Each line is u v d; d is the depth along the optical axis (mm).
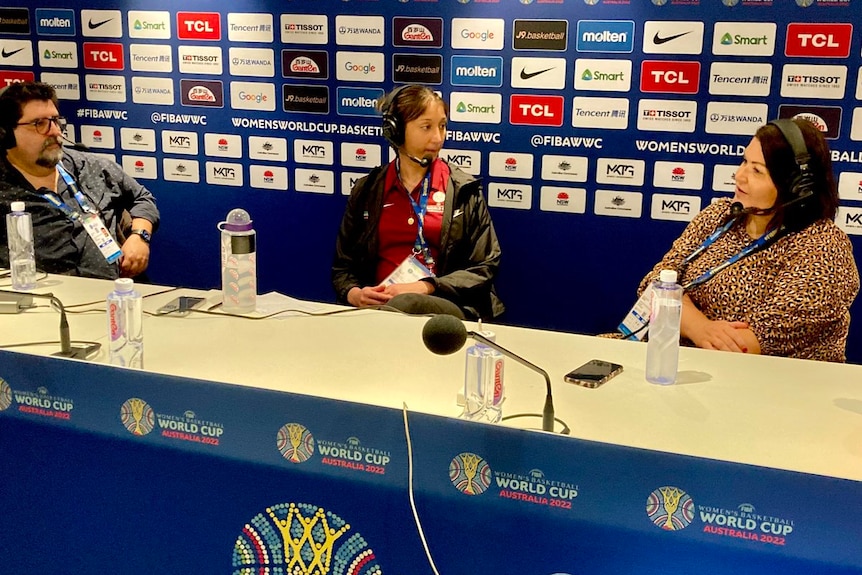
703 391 1611
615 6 3213
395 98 3111
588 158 3393
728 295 2334
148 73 3918
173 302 2180
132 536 1560
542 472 1250
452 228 3143
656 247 3396
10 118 2895
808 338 2215
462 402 1508
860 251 3150
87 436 1545
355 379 1630
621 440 1366
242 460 1438
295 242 3914
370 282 3277
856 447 1354
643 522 1215
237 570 1494
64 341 1691
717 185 3258
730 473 1156
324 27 3602
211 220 4023
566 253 3525
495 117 3473
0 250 2941
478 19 3391
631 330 2232
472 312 3035
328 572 1426
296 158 3799
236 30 3730
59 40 4004
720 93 3170
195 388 1440
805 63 3049
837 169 3107
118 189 3295
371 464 1350
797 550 1146
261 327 1986
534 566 1292
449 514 1316
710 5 3104
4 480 1637
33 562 1658
